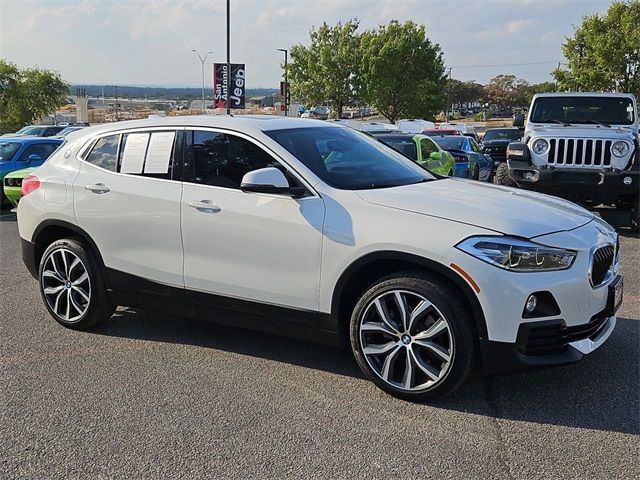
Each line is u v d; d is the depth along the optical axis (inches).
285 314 165.9
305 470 123.6
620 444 131.0
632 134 371.2
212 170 177.6
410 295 149.0
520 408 147.6
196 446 133.0
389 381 153.9
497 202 157.9
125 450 132.0
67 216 201.2
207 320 182.9
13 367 176.6
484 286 138.9
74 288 204.1
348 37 1872.5
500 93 4190.5
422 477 120.6
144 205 184.9
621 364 170.4
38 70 2206.0
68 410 150.3
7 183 449.4
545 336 142.0
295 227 159.9
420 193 161.2
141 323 214.4
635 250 320.8
